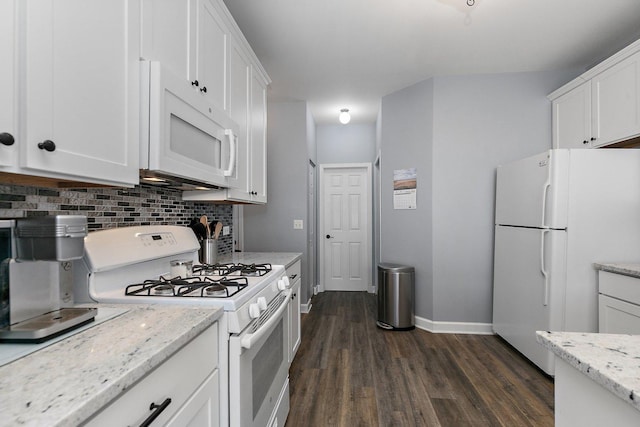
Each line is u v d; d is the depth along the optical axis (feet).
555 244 6.96
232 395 3.59
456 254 10.18
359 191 15.99
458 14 7.04
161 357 2.39
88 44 2.86
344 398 6.53
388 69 9.75
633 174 6.90
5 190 3.17
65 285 3.34
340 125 15.87
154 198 5.66
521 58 9.06
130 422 2.17
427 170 10.41
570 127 8.86
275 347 5.16
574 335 2.55
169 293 3.93
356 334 10.05
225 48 5.80
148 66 3.61
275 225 12.64
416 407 6.21
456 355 8.50
